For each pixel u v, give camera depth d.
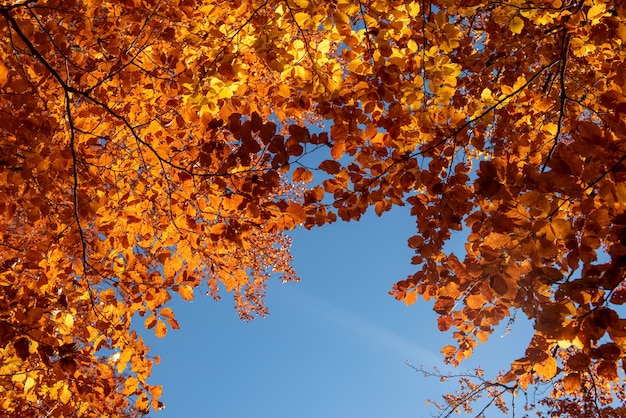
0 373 3.13
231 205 3.10
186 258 3.60
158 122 3.39
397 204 3.08
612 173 1.94
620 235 1.92
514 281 2.30
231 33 3.27
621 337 1.91
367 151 3.02
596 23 2.92
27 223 3.63
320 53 3.12
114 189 3.43
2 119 2.69
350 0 2.85
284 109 3.34
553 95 3.46
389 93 2.95
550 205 2.10
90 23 3.10
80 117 3.20
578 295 1.93
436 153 3.03
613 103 2.20
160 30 3.25
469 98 4.34
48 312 3.00
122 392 3.68
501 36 3.78
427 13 3.12
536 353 2.43
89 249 3.61
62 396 3.36
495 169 2.24
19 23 2.79
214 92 2.99
